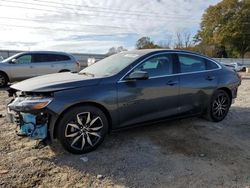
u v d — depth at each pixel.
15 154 4.14
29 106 3.85
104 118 4.31
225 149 4.53
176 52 5.26
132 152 4.31
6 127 5.34
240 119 6.27
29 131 3.95
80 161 3.97
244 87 12.43
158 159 4.11
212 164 3.99
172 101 5.04
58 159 4.01
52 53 12.79
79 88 4.11
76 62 13.31
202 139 4.92
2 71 11.66
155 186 3.41
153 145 4.59
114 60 5.08
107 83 4.32
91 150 4.27
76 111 4.05
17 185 3.36
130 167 3.85
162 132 5.20
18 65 11.95
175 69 5.14
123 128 4.57
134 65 4.64
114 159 4.06
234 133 5.30
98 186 3.38
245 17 53.38
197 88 5.38
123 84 4.44
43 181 3.46
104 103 4.25
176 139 4.88
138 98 4.58
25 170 3.69
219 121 5.97
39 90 3.92
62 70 12.87
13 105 3.99
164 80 4.91
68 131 4.04
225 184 3.49
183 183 3.48
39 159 4.00
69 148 4.08
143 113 4.70
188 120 5.98
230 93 6.09
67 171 3.70
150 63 4.85
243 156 4.29
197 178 3.61
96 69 4.99
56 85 4.04
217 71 5.84
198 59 5.61
